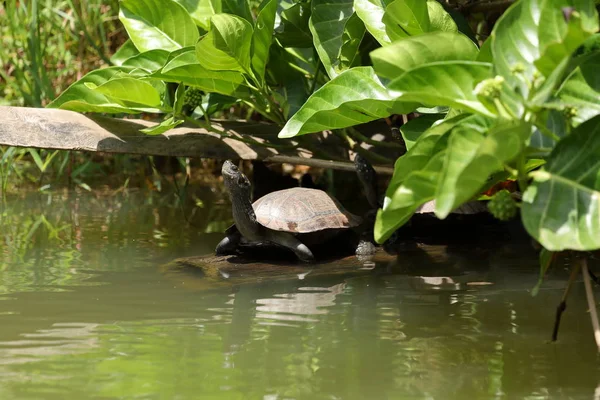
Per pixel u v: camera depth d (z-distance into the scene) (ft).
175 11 33.35
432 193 16.35
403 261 28.17
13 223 34.14
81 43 50.49
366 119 25.38
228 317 20.93
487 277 25.67
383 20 24.56
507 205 16.29
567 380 16.30
